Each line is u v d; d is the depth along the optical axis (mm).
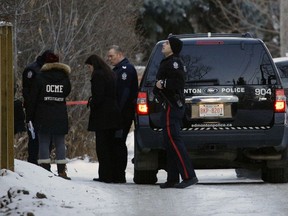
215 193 31766
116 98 37625
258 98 34625
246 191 32500
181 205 28859
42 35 48375
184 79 33125
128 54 57156
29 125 36500
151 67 34906
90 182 35688
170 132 33188
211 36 36062
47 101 36188
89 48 51750
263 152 35500
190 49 34906
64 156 36875
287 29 71500
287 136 35031
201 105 34531
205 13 98688
